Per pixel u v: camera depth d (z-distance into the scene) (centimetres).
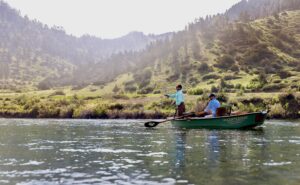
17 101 6456
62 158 911
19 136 1584
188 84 10544
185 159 881
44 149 1095
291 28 16325
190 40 15700
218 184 611
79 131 1914
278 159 875
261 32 14938
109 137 1521
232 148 1099
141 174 700
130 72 14812
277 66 11206
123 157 923
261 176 672
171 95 2327
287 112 4056
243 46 13575
